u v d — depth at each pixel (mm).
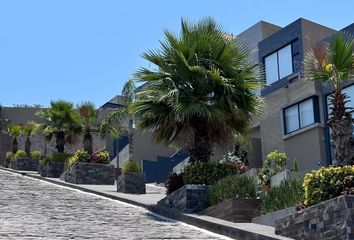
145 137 45375
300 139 29984
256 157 33875
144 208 20062
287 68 32750
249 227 14570
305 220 12922
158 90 19891
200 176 18828
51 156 34750
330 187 13000
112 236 14070
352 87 26609
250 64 20969
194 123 19844
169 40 20547
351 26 28797
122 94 34219
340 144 13961
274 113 31969
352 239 11688
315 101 29406
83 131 38219
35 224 15281
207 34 20656
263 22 37875
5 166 43719
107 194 23438
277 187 16375
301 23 32188
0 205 18688
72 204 20250
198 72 19828
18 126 46844
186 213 17688
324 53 15102
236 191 17406
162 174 41000
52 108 38500
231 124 20188
